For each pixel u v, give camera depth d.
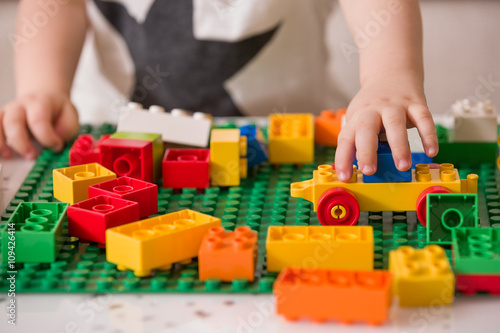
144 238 0.62
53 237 0.64
